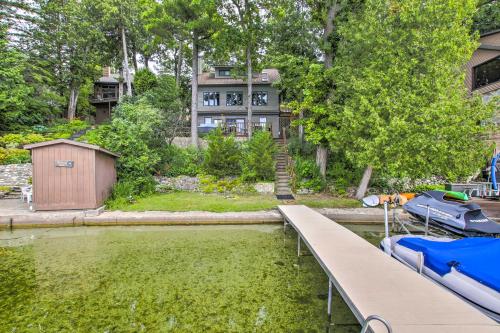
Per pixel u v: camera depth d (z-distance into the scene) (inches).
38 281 184.2
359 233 302.2
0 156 545.3
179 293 168.7
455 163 340.8
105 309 150.5
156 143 553.3
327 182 531.8
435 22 355.3
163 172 548.1
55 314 145.5
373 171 510.3
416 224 278.8
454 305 106.9
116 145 450.0
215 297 164.1
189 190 505.4
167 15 629.3
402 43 374.3
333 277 135.3
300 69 476.7
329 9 505.4
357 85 371.9
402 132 336.5
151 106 586.9
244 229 318.3
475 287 132.3
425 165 346.6
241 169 544.7
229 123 949.8
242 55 760.3
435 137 336.8
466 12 357.4
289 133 872.9
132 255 233.8
